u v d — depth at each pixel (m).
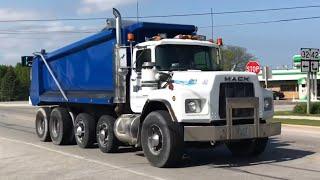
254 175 10.38
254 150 12.91
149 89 12.30
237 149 13.27
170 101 11.31
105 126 14.37
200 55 12.92
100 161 12.77
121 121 13.36
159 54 12.39
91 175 10.77
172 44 12.55
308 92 32.34
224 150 14.53
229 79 11.48
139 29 13.60
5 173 11.23
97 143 15.36
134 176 10.52
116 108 13.74
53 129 17.22
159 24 13.85
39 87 19.23
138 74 12.76
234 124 11.45
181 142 11.26
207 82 11.30
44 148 15.92
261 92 11.91
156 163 11.59
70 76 16.77
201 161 12.49
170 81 11.77
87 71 15.54
